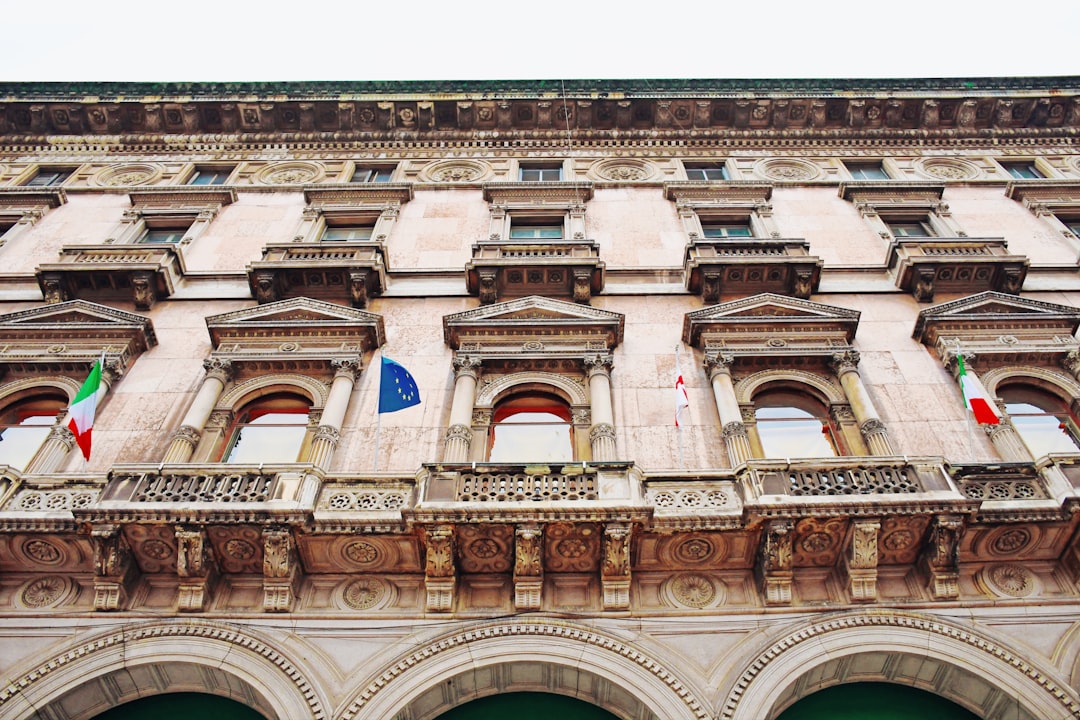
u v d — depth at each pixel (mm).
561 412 15484
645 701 10523
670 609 11633
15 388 15672
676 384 14547
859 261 20172
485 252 19406
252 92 26578
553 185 22875
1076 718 10234
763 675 10750
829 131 26422
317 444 13984
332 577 12062
